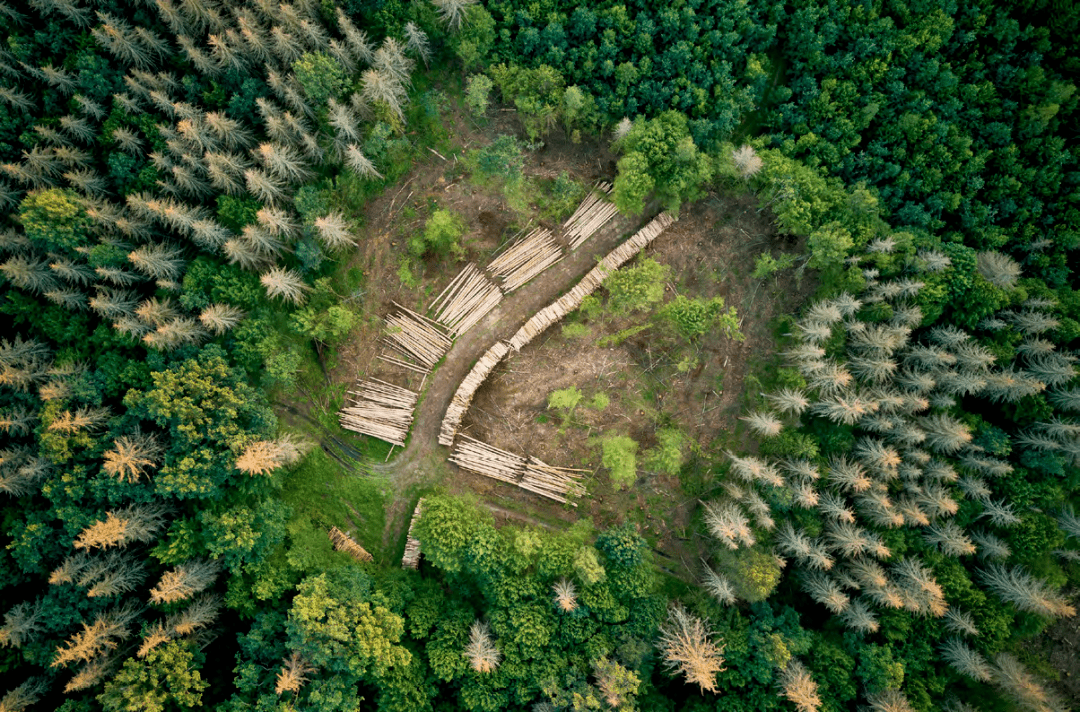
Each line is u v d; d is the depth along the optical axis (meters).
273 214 42.28
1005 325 44.41
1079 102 45.62
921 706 42.72
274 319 46.50
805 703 39.62
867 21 46.22
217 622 44.09
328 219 42.78
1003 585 43.09
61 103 43.16
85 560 40.56
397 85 45.31
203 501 43.19
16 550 39.97
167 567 42.94
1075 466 43.84
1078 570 45.09
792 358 46.69
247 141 43.88
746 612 46.09
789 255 47.78
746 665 43.12
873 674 42.72
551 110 46.09
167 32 43.38
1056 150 45.53
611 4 45.72
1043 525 43.31
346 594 42.28
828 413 43.88
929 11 45.78
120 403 43.19
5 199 41.06
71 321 42.62
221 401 42.31
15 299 41.78
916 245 45.59
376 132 44.72
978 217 46.53
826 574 44.81
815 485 44.84
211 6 41.94
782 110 46.91
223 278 43.31
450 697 45.16
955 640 43.56
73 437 40.16
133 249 42.50
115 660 40.53
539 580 44.06
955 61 47.16
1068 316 44.56
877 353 43.50
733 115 46.06
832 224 45.28
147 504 41.97
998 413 46.34
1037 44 45.75
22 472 39.12
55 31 41.97
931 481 44.09
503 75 46.34
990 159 47.09
